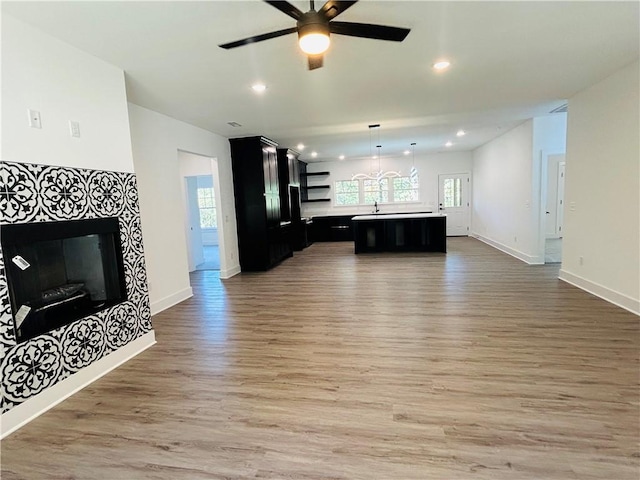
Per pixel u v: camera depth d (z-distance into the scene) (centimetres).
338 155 970
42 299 236
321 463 169
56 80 241
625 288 363
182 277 487
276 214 714
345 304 426
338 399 224
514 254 682
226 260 617
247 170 645
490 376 242
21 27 218
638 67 328
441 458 169
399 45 277
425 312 381
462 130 661
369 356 282
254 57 287
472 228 1009
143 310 319
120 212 294
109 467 172
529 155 593
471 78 358
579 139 434
